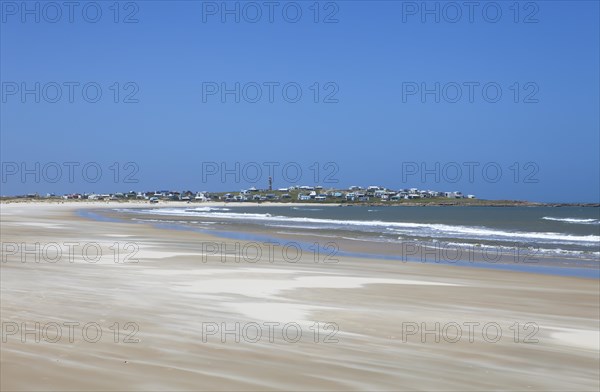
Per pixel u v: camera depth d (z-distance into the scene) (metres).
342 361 7.02
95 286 12.60
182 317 9.44
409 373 6.64
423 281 15.31
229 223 55.34
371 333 8.81
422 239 34.09
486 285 14.88
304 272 16.66
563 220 79.38
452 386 6.24
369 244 29.50
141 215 78.81
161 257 19.81
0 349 6.79
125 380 5.83
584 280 16.20
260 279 14.86
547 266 20.55
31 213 77.12
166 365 6.45
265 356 7.09
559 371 7.09
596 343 8.66
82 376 5.89
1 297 10.66
